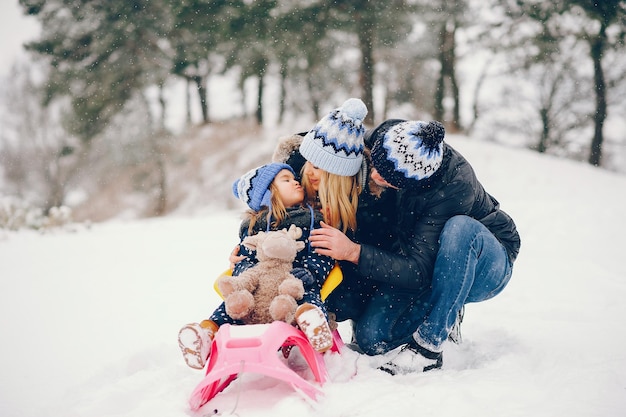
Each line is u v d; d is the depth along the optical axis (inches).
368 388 87.9
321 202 105.1
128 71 724.7
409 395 85.5
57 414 90.0
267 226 104.5
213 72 923.4
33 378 111.6
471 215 107.8
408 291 107.2
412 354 98.7
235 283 91.9
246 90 1126.4
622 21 631.2
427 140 96.9
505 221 110.8
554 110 1039.0
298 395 84.6
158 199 957.8
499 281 106.5
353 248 98.0
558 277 185.0
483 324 131.3
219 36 600.1
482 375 94.1
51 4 695.7
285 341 92.9
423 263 99.7
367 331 107.2
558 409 80.6
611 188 621.0
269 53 636.7
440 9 733.9
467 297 108.3
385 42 698.8
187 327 85.0
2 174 1171.9
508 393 86.3
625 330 121.0
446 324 98.0
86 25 702.5
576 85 972.6
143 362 112.6
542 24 689.0
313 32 616.4
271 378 96.3
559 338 116.3
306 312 85.7
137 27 695.7
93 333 142.4
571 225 301.0
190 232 343.9
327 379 89.8
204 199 917.2
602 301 152.4
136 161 941.8
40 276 226.7
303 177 109.2
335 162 102.9
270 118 1149.1
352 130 103.1
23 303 180.7
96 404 89.9
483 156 745.6
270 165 107.3
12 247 315.9
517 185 649.6
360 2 634.8
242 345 83.2
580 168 715.4
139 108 916.6
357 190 108.7
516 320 135.1
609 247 241.1
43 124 1110.4
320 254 98.9
